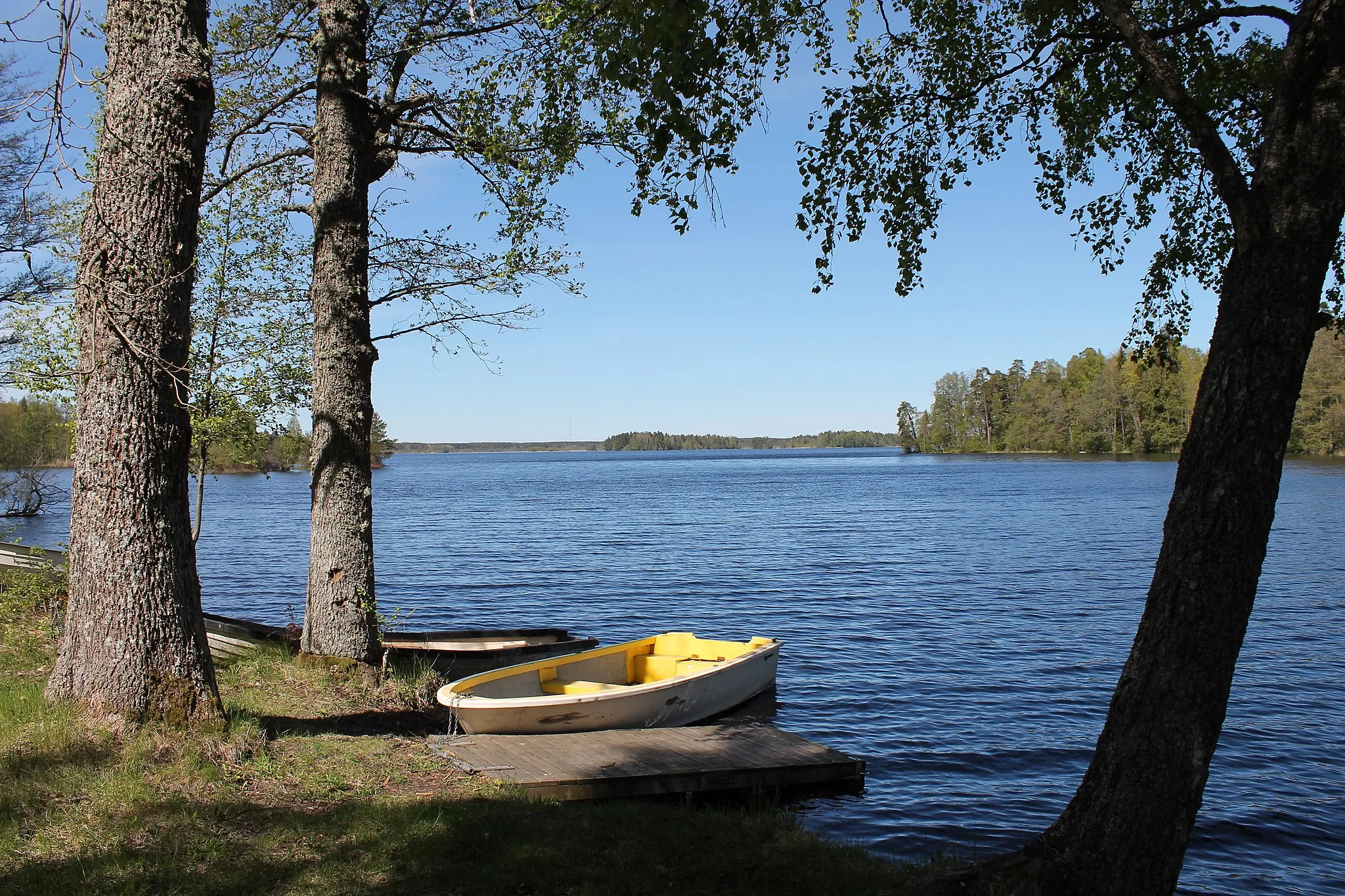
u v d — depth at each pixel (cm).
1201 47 568
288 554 2894
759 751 788
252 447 981
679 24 412
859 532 3675
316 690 776
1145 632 384
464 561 2800
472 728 766
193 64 552
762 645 1154
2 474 2955
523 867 465
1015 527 3731
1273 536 3039
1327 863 737
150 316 539
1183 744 368
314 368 835
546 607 2009
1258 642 1535
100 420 538
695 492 7019
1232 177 368
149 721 540
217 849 449
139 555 543
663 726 940
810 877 479
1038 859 392
